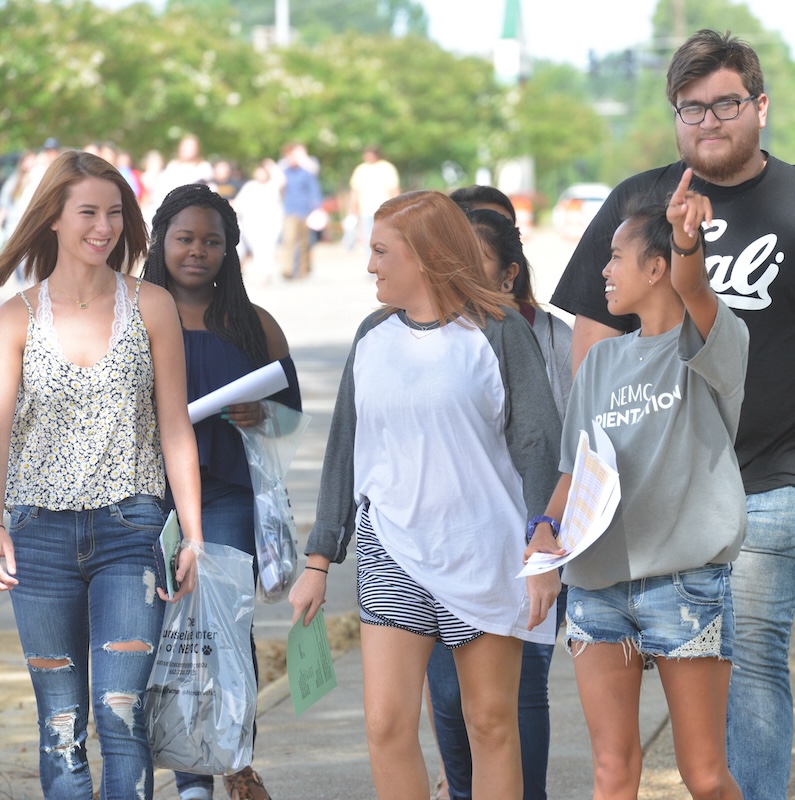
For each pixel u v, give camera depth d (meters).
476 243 12.63
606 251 13.88
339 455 12.99
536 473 12.21
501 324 12.38
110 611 12.42
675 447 11.55
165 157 131.00
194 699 12.89
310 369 47.03
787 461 13.09
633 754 11.90
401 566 12.16
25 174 67.56
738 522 11.50
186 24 146.62
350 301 69.94
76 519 12.48
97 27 121.44
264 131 144.25
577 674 12.05
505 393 12.30
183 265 15.02
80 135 118.12
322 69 167.00
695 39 13.22
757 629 13.01
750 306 13.14
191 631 12.93
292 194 84.44
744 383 12.38
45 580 12.54
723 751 11.84
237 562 13.17
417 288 12.44
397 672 12.09
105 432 12.50
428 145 183.38
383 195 88.38
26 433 12.59
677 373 11.57
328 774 15.58
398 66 194.88
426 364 12.22
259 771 15.72
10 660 19.80
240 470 14.73
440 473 12.16
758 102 13.20
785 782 12.97
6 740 16.83
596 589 11.84
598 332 14.00
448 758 13.59
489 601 12.09
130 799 12.15
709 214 10.86
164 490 13.01
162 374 12.85
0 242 66.50
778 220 13.17
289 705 17.94
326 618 21.33
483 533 12.15
